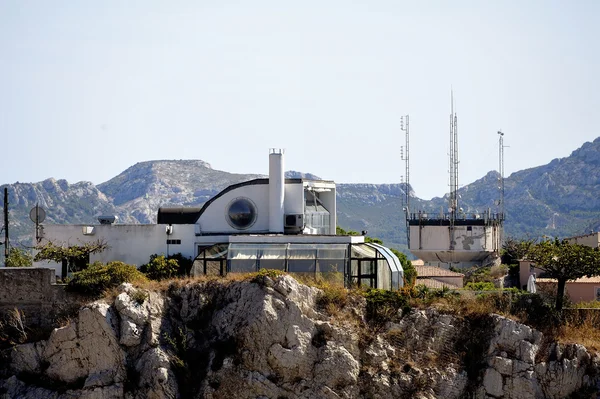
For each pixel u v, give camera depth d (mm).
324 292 75000
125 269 78250
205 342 72938
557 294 83062
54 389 71312
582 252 82812
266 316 71438
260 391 70125
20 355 73375
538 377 73375
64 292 76250
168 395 69625
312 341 72000
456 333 75062
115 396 69688
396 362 73000
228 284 75188
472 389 72812
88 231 90625
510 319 75000
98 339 71188
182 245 90812
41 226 91250
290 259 80062
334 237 80938
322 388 70625
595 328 77688
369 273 80812
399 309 75250
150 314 72875
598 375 74500
